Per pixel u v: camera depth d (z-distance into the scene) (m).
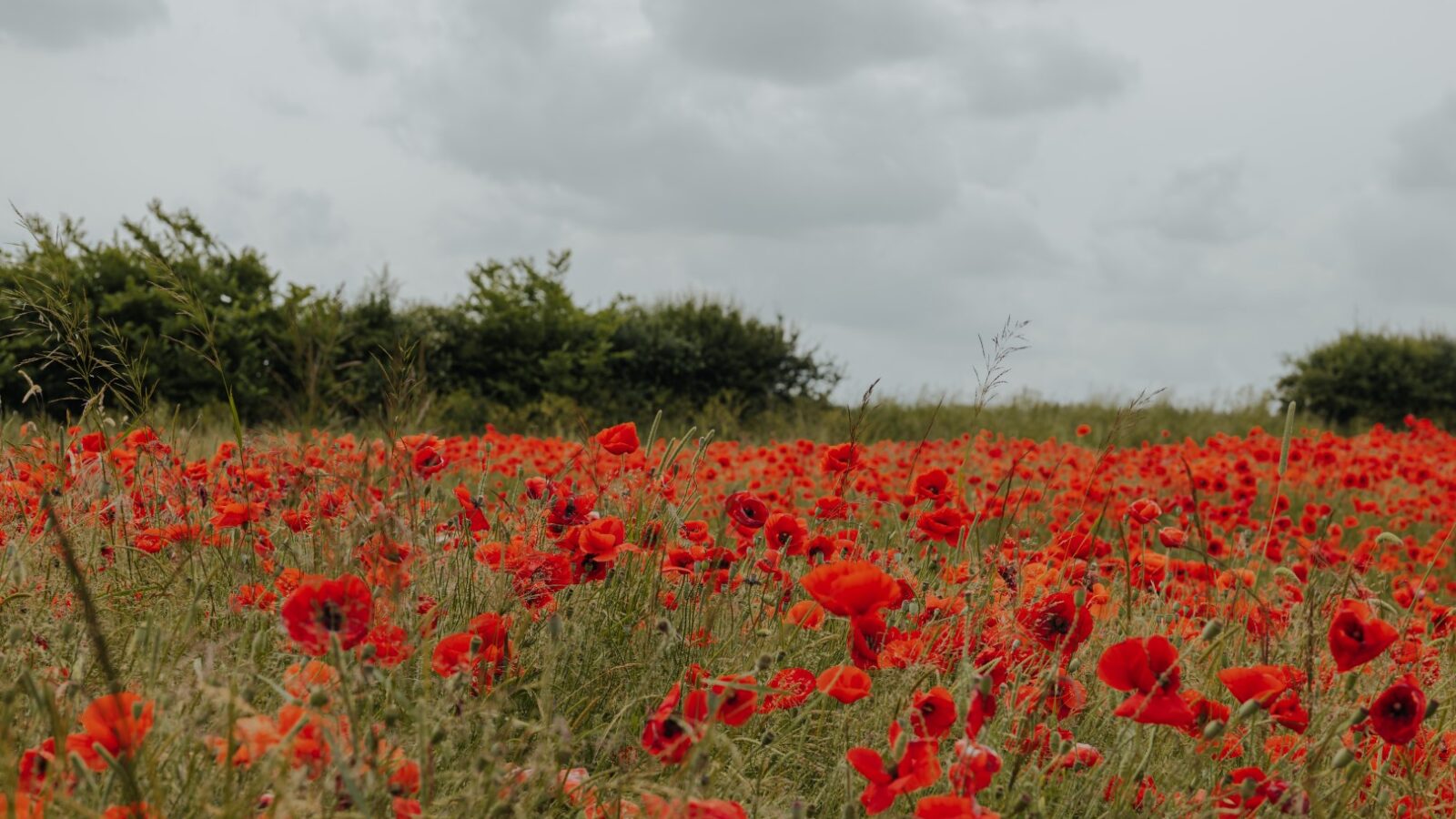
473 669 1.73
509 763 1.59
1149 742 1.89
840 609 1.70
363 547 1.86
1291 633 2.39
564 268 15.33
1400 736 1.64
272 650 1.96
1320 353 18.41
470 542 2.49
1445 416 17.34
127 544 2.50
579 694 2.08
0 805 1.30
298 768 1.38
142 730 1.38
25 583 2.19
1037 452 7.66
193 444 4.16
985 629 2.13
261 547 2.46
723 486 6.06
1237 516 4.69
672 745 1.55
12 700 1.39
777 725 2.11
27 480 2.68
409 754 1.61
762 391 16.12
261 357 11.35
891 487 5.32
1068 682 1.89
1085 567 2.56
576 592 2.20
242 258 12.49
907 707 1.77
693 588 2.53
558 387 14.34
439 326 13.98
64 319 2.62
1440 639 2.56
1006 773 1.83
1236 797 1.74
